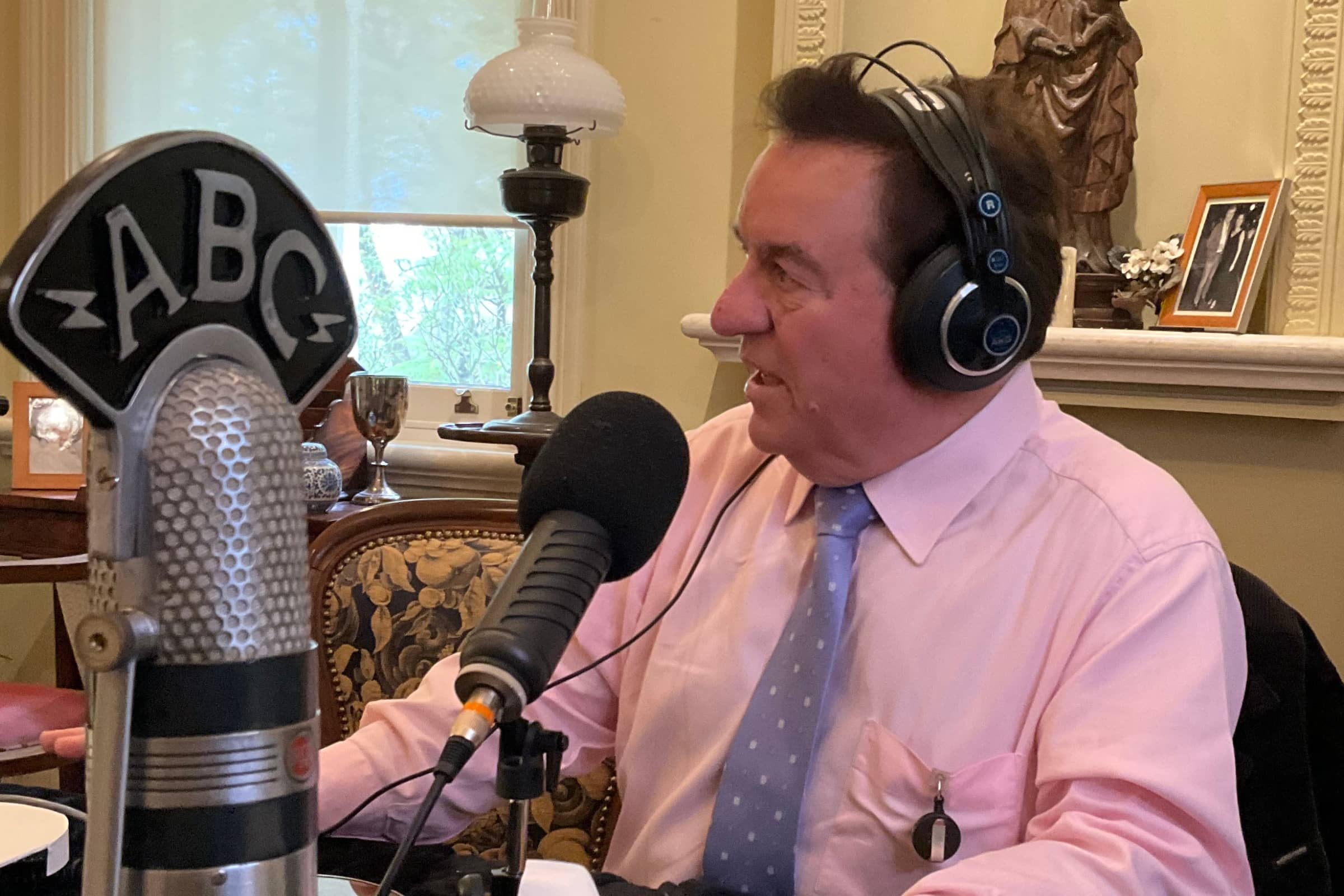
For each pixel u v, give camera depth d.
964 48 2.38
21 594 3.03
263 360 0.46
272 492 0.44
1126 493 1.04
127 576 0.42
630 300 2.57
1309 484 2.16
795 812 1.02
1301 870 1.13
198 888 0.43
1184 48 2.30
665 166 2.53
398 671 1.50
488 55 2.67
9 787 1.02
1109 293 2.24
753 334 1.05
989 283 0.98
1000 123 1.04
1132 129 2.21
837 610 1.05
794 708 1.04
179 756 0.43
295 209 0.47
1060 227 1.07
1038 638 1.01
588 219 2.58
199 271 0.43
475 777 1.09
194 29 2.86
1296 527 2.17
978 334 0.98
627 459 0.62
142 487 0.43
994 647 1.02
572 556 0.58
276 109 2.81
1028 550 1.04
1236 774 1.12
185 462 0.42
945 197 0.98
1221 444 2.21
